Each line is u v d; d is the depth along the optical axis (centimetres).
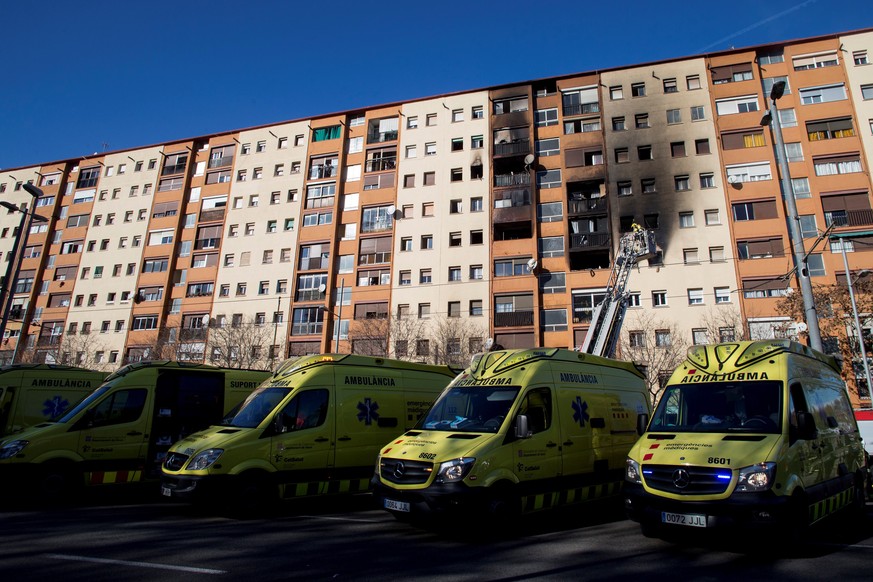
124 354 4125
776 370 696
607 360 1019
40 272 4678
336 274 3891
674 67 3612
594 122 3700
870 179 3048
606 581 497
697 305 3088
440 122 4025
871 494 1109
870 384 2150
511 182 3706
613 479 912
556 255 3466
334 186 4106
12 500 1040
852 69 3284
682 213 3288
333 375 980
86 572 519
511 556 592
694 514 576
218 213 4341
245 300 4012
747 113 3366
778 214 3120
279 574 520
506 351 884
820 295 2578
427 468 686
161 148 4722
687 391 733
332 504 1026
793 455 610
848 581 493
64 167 4984
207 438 859
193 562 562
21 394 1236
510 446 732
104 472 1034
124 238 4544
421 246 3750
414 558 583
